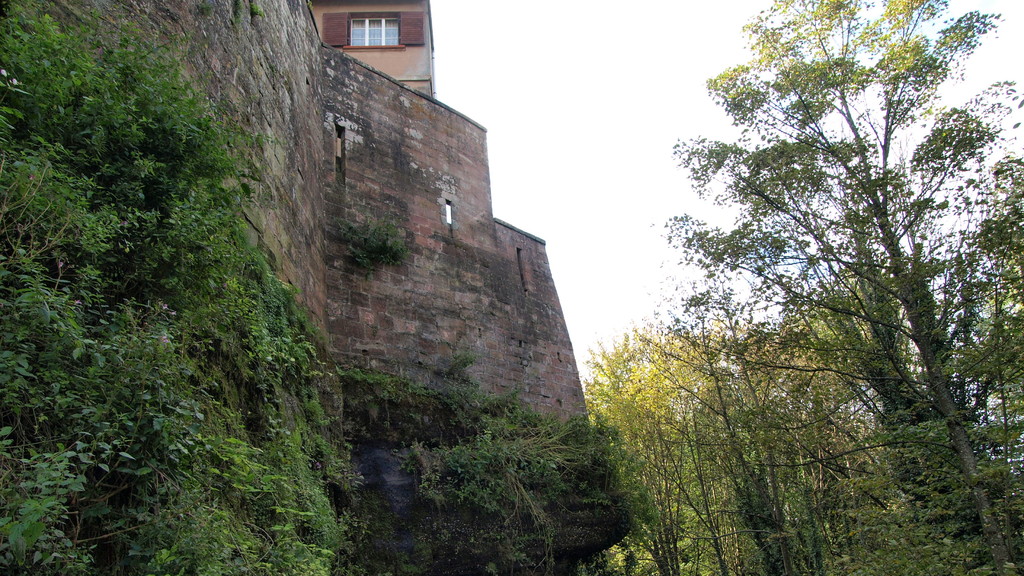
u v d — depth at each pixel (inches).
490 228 649.6
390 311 524.4
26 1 218.4
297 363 353.7
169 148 219.9
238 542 202.5
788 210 415.5
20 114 173.2
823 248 390.0
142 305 190.4
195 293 221.5
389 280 536.1
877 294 419.5
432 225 594.6
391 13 871.1
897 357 402.3
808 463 400.2
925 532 344.8
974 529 375.6
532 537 461.1
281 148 412.2
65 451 141.5
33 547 131.2
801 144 423.2
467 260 607.8
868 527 372.8
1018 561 330.6
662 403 765.3
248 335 285.0
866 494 430.6
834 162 420.2
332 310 487.8
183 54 271.3
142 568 161.3
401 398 471.2
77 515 156.8
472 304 589.9
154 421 165.3
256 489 220.5
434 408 490.0
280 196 397.7
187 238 209.8
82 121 198.5
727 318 470.3
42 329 158.2
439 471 444.8
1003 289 345.7
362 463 423.5
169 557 154.8
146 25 283.6
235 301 255.9
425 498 428.5
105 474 161.0
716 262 412.2
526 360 613.0
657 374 783.1
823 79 450.6
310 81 523.5
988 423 375.6
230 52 354.3
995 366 333.7
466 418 505.0
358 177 557.6
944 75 439.2
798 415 458.3
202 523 177.8
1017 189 348.5
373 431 441.4
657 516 580.4
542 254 695.1
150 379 170.7
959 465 355.9
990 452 378.3
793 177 410.3
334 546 320.8
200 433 198.7
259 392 289.6
